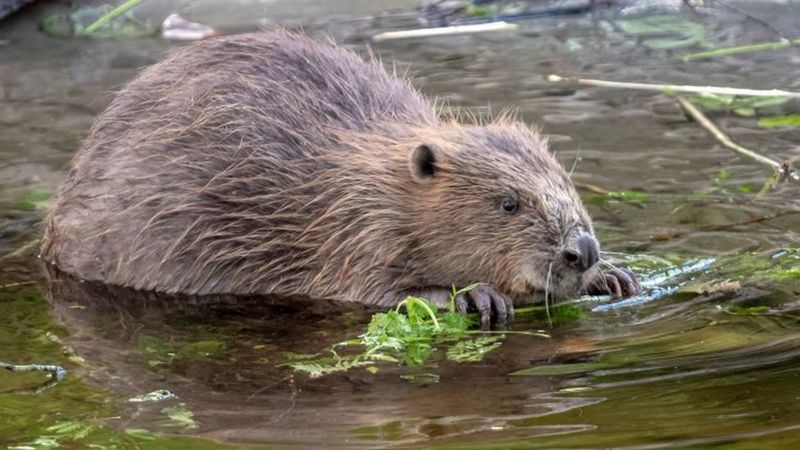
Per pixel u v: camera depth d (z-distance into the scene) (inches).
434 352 358.6
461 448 281.0
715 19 687.1
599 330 369.4
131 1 631.2
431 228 407.5
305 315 403.2
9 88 610.2
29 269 447.8
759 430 283.3
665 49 641.6
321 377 340.5
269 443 290.4
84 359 359.9
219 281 429.7
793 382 313.6
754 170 494.6
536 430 290.4
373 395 323.9
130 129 444.1
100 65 639.1
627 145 520.1
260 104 438.3
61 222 449.1
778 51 628.4
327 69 454.3
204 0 728.3
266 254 428.5
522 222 396.2
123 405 320.8
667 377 323.3
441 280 411.8
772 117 542.0
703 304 382.6
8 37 693.9
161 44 671.1
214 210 430.0
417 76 607.8
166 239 430.9
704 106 557.6
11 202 493.0
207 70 447.2
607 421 294.0
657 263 418.0
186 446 290.0
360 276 416.2
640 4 708.7
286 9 721.0
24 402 324.2
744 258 417.1
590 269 389.7
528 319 386.0
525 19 707.4
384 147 427.5
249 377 342.3
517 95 578.9
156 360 358.9
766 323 362.0
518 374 334.3
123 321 397.4
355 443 288.0
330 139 435.2
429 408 311.0
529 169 402.6
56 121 566.3
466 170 406.0
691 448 274.4
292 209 427.8
